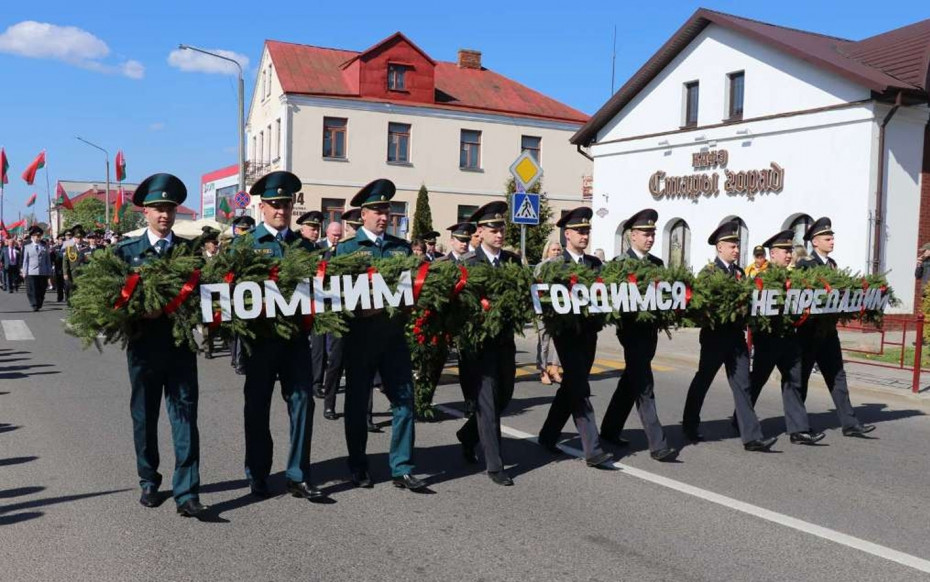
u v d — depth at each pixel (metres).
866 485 6.00
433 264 5.63
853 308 7.44
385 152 35.81
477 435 6.36
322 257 5.46
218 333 4.97
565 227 6.62
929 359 12.29
